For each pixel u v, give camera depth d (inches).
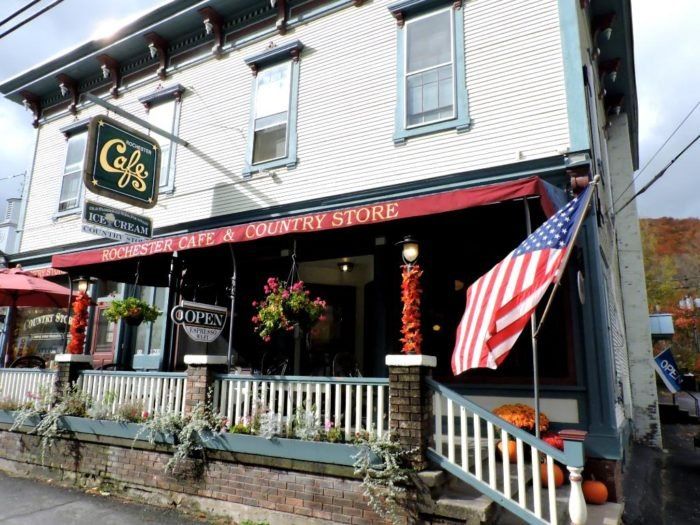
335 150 331.6
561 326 251.0
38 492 253.8
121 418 254.7
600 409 228.7
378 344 299.9
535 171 263.4
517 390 250.7
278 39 373.4
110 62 446.0
